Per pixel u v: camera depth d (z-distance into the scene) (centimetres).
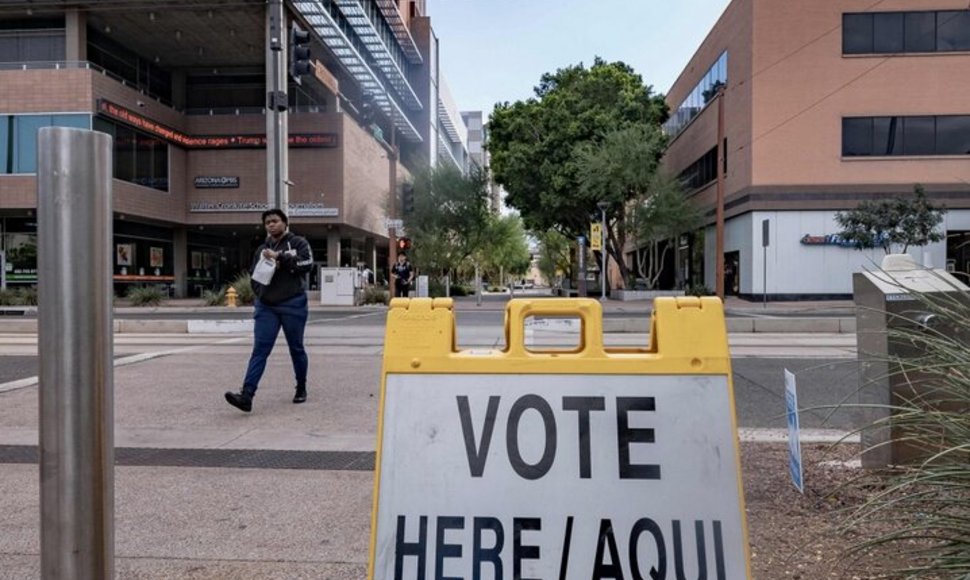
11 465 459
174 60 3772
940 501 242
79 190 198
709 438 212
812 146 2952
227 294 2847
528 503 210
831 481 397
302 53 1363
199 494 399
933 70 2884
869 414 407
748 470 423
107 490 206
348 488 408
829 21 2925
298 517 362
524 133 3666
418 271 4012
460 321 1822
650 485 210
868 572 280
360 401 673
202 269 4194
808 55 2944
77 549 199
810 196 2945
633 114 3569
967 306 318
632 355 221
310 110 3709
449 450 216
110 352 207
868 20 2906
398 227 2998
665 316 222
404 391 222
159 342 1277
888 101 2909
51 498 199
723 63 3456
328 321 1884
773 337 1352
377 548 209
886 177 2916
